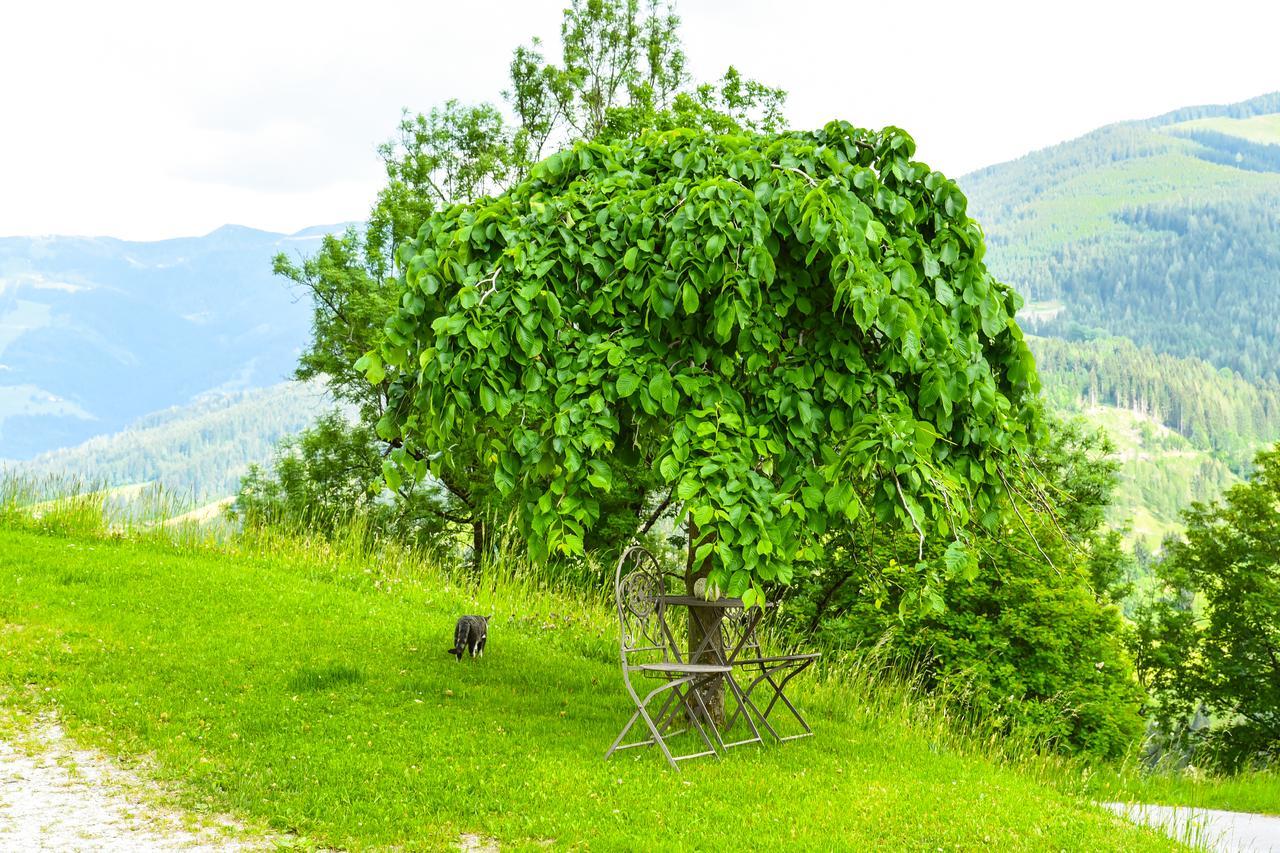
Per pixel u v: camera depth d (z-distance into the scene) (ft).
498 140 73.41
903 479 17.13
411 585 35.22
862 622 37.47
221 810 15.21
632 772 17.58
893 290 17.89
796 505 16.69
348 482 67.67
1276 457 83.25
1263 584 78.48
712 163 19.88
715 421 17.26
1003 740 29.73
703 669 18.54
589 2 70.79
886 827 15.76
